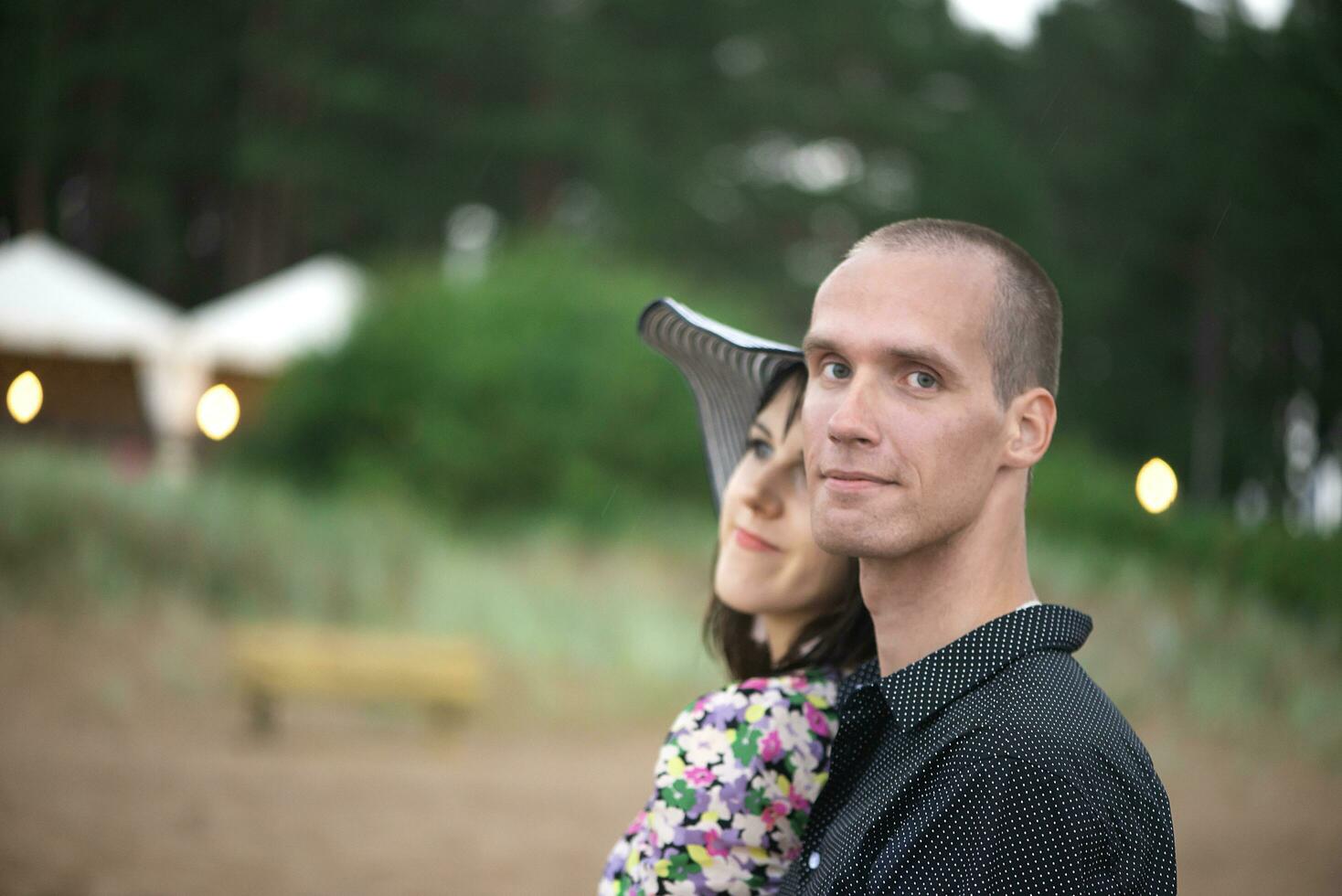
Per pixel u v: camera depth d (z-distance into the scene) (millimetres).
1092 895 1145
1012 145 40375
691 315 1820
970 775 1206
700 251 41750
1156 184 35219
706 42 43344
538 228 42188
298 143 40719
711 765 1605
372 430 16797
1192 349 35188
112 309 19641
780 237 43062
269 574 12562
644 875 1608
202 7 41562
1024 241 38188
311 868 6590
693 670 12023
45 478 12852
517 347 16641
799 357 1743
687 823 1593
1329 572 15109
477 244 45031
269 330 19984
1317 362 30922
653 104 42531
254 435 17531
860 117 42656
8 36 39812
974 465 1302
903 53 43719
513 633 12164
